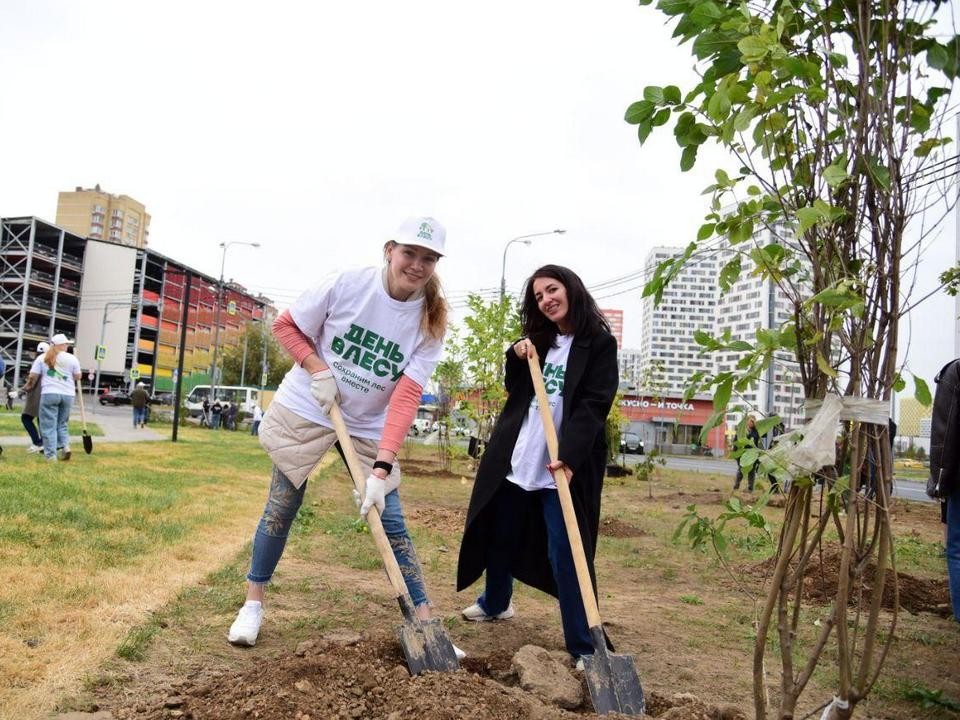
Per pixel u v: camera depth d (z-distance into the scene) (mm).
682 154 2189
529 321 3742
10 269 71625
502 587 4000
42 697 2551
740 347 2127
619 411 18391
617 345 3543
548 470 3406
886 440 2023
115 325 77812
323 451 3424
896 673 3719
